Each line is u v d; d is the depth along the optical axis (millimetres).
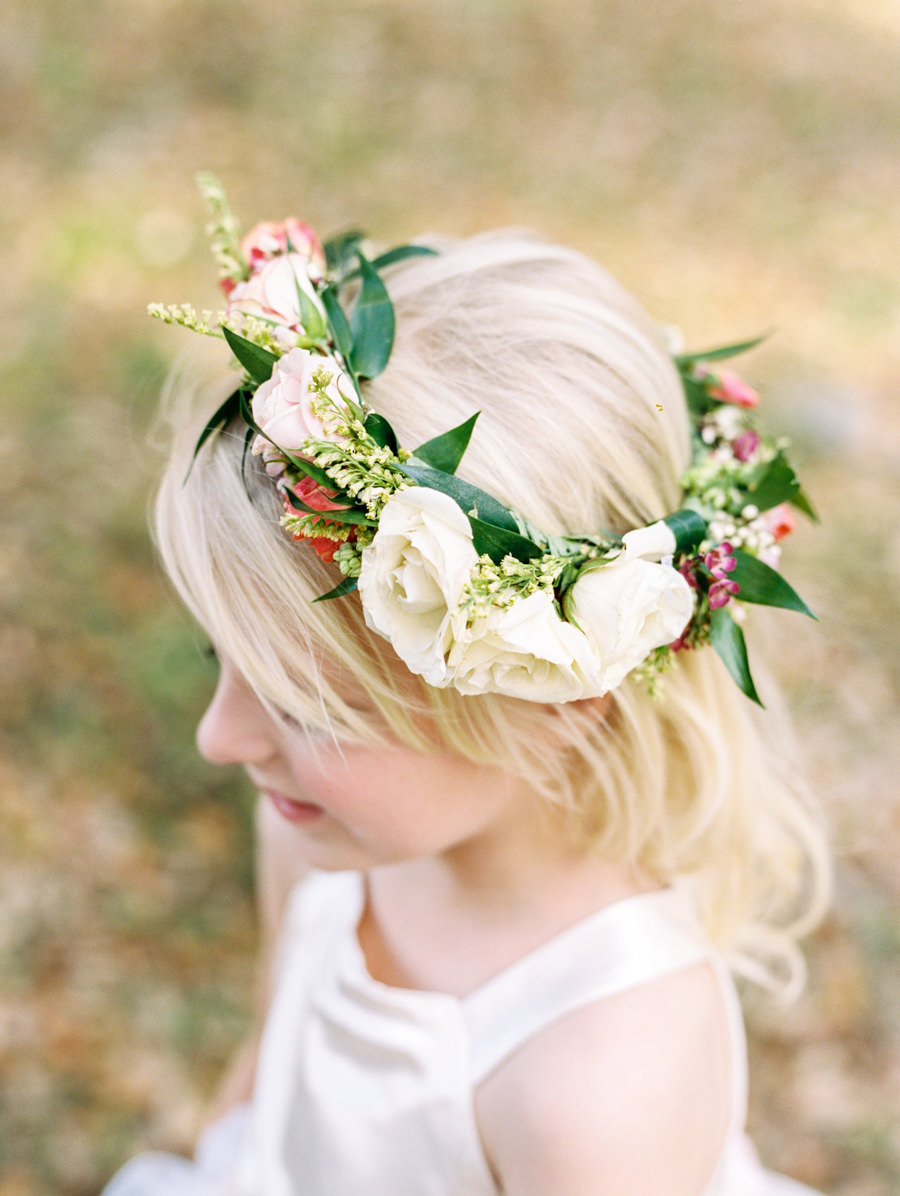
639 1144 1187
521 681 997
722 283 5887
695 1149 1256
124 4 7387
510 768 1165
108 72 6793
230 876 3102
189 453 1155
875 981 2918
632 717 1234
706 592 1149
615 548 1058
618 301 1244
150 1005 2814
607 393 1144
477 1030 1308
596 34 8055
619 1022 1232
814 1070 2758
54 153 6074
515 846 1314
